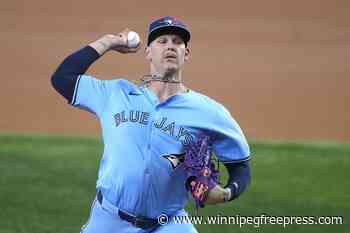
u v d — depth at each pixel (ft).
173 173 67.56
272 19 299.99
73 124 203.72
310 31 289.33
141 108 68.49
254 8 310.04
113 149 67.77
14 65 252.83
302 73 251.60
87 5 308.19
